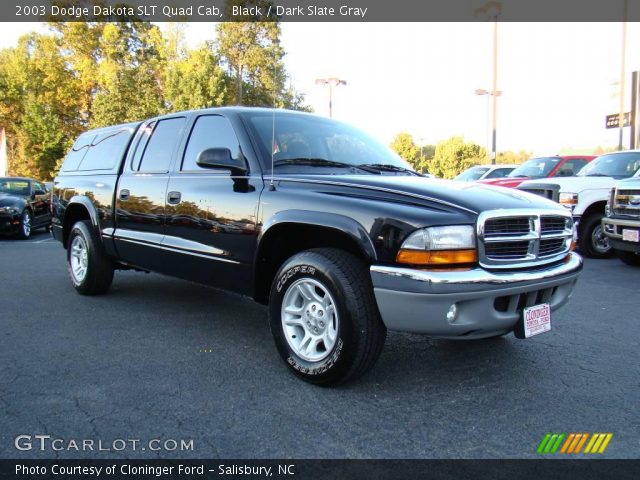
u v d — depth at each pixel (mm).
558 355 3955
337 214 3184
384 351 4023
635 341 4312
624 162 9289
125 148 5270
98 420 2824
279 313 3492
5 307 5289
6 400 3059
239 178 3836
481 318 2988
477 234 2961
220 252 3920
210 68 32625
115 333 4418
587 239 9062
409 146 55281
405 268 2904
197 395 3162
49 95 40938
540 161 12312
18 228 12258
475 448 2590
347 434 2709
